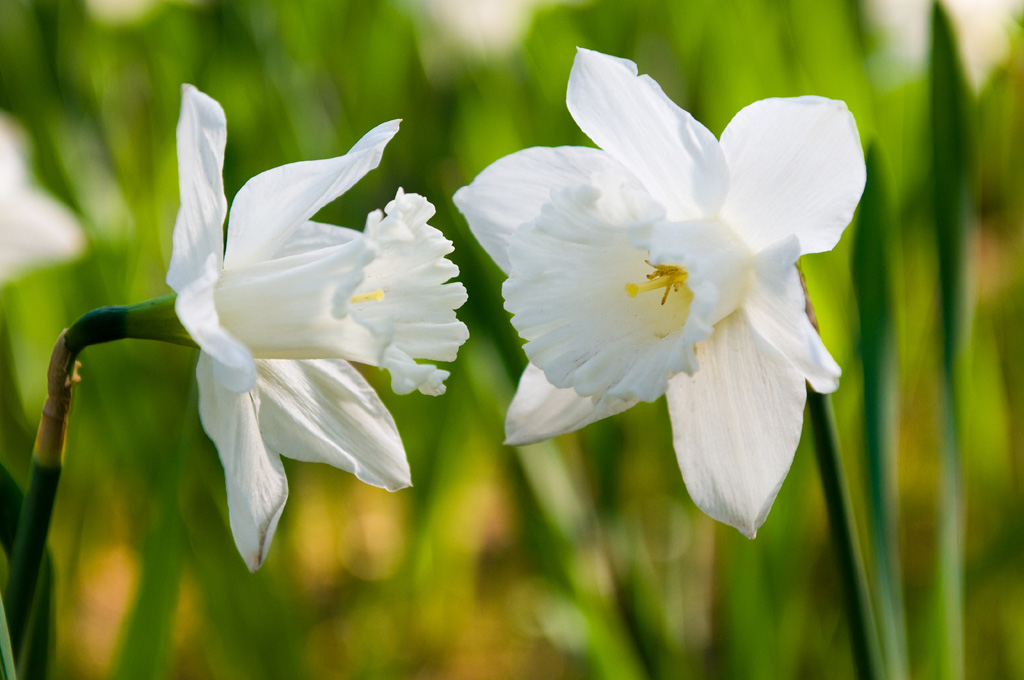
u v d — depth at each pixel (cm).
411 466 91
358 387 72
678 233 71
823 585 97
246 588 84
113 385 87
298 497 95
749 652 81
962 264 76
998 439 86
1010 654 86
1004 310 96
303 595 97
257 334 70
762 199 71
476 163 90
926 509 107
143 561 76
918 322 87
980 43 100
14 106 105
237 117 99
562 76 102
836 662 85
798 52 85
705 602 98
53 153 96
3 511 71
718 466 72
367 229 70
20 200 90
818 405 71
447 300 72
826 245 70
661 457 92
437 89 120
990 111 102
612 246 72
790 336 70
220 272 70
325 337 70
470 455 96
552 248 72
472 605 112
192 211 69
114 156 113
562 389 73
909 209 85
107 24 123
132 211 103
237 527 70
